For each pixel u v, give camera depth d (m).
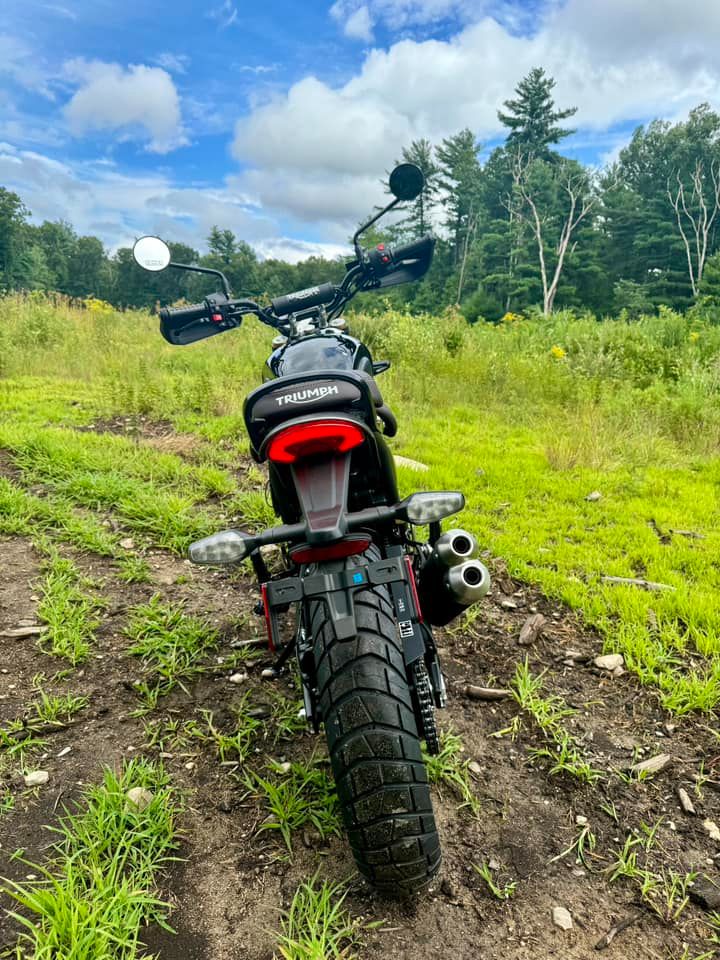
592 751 2.70
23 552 4.26
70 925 1.83
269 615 1.93
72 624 3.42
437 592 2.10
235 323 3.63
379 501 2.52
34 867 2.10
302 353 2.66
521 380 9.65
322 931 1.90
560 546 4.56
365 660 1.85
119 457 5.99
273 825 2.25
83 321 14.42
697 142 77.69
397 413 7.99
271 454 2.03
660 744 2.74
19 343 11.21
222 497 5.37
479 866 2.13
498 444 7.08
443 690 2.09
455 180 84.69
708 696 2.94
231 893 2.03
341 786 1.80
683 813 2.39
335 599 1.84
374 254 3.60
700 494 5.64
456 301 72.88
